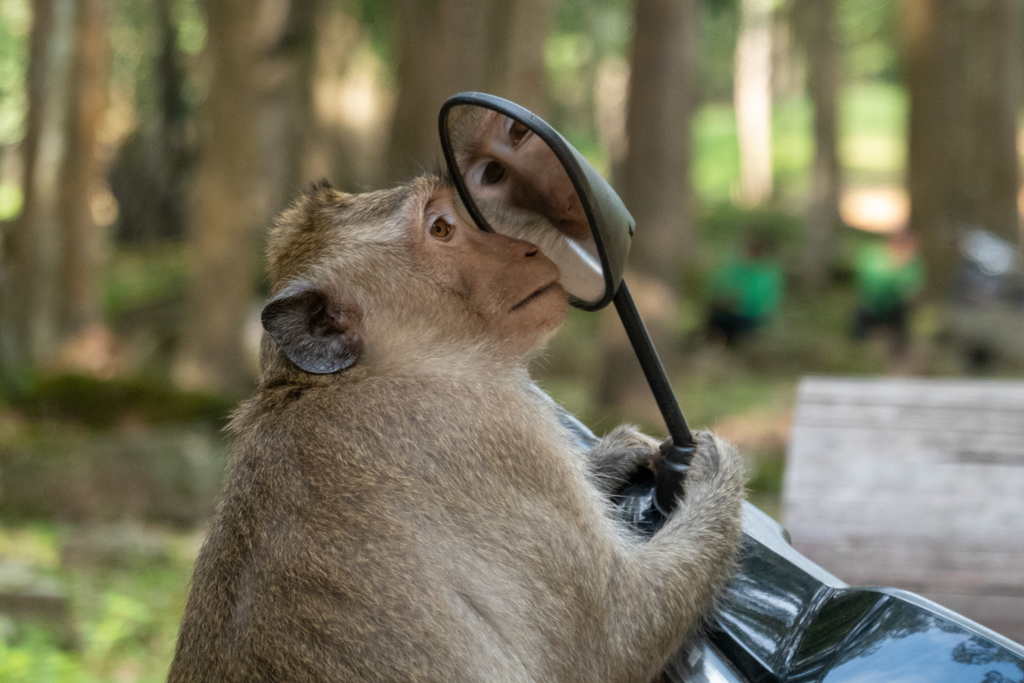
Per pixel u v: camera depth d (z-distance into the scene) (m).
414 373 2.21
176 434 11.68
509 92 15.36
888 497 4.28
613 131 37.09
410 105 15.20
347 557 1.93
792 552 2.30
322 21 21.98
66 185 17.67
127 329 20.50
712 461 2.45
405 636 1.88
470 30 15.12
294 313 2.12
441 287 2.27
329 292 2.26
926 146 20.97
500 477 2.13
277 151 23.30
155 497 10.27
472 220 2.28
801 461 4.70
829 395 5.49
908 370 17.02
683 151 13.84
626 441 2.54
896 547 3.97
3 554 8.61
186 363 15.39
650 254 13.91
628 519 2.44
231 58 15.26
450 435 2.13
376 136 28.06
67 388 13.46
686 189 13.99
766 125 38.09
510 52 15.30
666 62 13.59
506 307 2.27
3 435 11.86
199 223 15.53
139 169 30.19
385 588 1.91
